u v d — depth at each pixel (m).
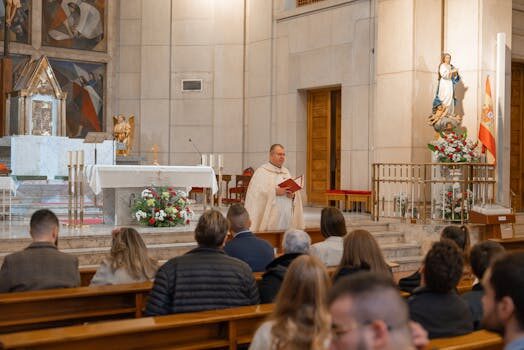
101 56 18.28
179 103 18.30
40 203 12.58
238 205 5.66
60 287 4.89
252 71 17.70
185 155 18.25
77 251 8.59
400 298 1.52
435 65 12.95
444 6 13.03
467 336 3.36
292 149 16.56
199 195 17.38
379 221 12.02
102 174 10.20
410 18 12.69
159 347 3.98
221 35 18.09
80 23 18.05
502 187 12.38
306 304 2.75
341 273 4.16
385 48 13.11
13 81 17.02
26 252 4.92
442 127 12.38
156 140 18.36
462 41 12.74
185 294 4.16
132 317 5.11
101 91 18.39
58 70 17.75
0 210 11.84
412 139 12.66
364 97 14.79
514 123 15.19
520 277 1.94
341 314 1.51
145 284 4.98
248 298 4.35
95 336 3.45
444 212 11.52
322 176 16.14
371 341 1.48
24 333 3.45
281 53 16.88
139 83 18.50
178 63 18.31
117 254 5.15
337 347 1.52
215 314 3.95
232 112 18.00
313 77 16.00
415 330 1.87
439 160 11.80
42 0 17.47
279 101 16.92
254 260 5.50
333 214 5.82
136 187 10.78
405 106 12.77
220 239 4.35
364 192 14.02
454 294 3.59
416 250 11.07
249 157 17.81
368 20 14.73
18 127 14.91
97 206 12.85
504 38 12.27
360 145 14.85
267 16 17.23
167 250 9.20
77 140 14.19
